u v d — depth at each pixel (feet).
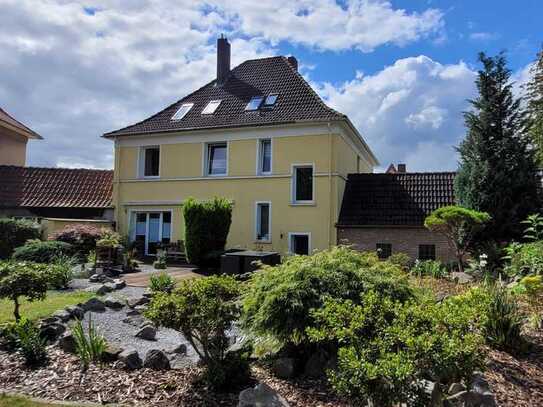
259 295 18.01
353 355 10.38
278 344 17.84
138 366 17.06
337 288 17.54
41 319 23.54
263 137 63.67
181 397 14.53
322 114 60.80
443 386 12.78
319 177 60.39
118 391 14.94
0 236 56.85
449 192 60.64
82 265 46.65
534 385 16.40
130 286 38.06
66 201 72.90
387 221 58.08
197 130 65.98
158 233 69.31
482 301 19.16
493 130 54.80
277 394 13.80
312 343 17.03
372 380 10.10
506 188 52.21
